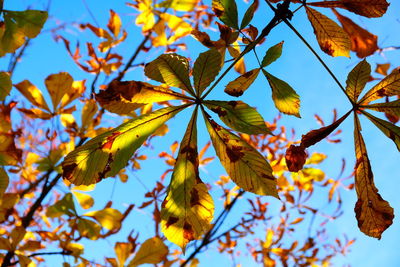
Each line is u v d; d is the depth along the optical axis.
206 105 0.97
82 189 1.59
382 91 0.98
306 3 0.98
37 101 1.43
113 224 1.59
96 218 1.58
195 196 0.96
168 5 1.53
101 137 0.97
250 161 0.97
